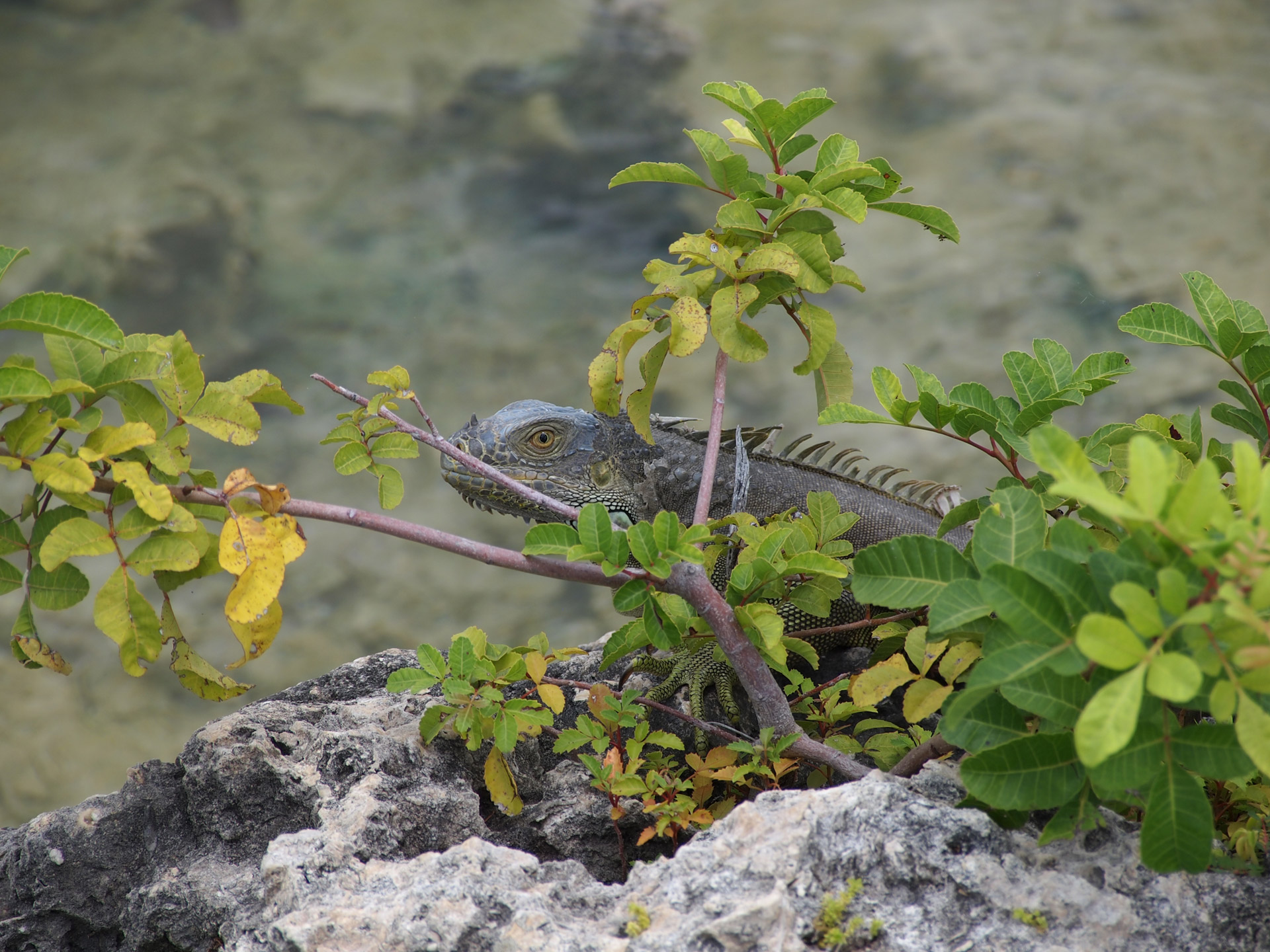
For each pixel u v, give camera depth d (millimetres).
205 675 4371
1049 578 4254
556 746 4406
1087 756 4207
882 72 19734
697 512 4410
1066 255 15641
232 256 16828
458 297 16234
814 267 4410
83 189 17656
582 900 4316
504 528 13383
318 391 14859
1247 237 15508
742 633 4383
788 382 14398
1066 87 19000
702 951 4273
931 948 4277
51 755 11070
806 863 4297
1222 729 4250
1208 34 20031
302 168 18281
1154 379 13578
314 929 4301
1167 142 17422
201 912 4375
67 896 4414
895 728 4449
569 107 19312
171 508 4320
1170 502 4223
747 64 20078
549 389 14812
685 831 4422
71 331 4316
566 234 17188
